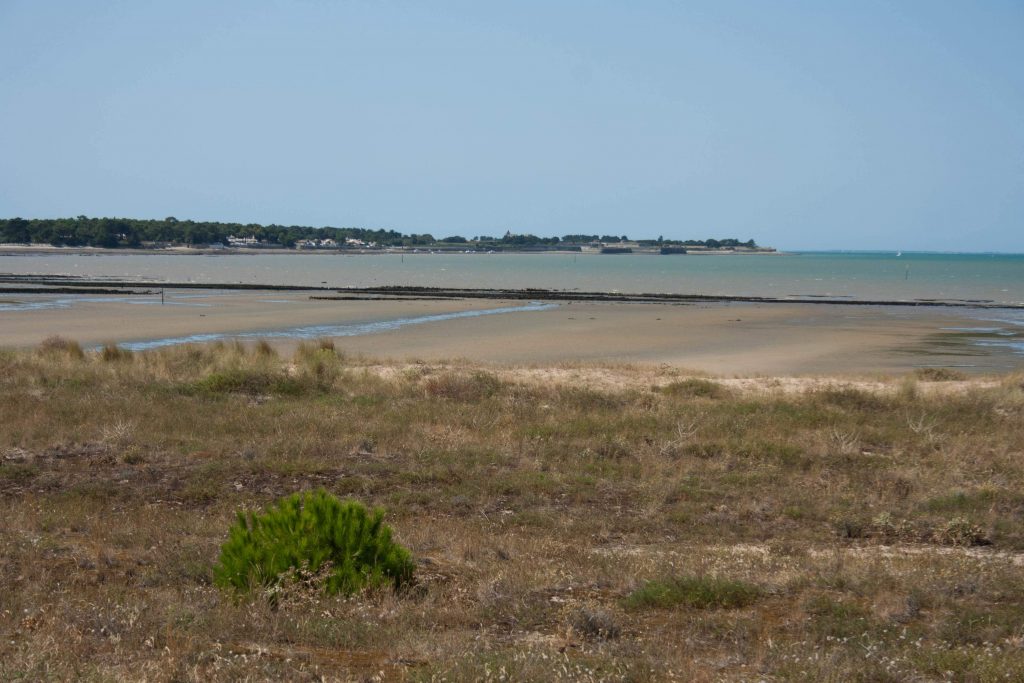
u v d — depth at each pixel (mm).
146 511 10328
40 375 19281
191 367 21875
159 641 5852
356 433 14477
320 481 11945
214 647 5750
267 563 7262
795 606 7262
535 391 18734
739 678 5594
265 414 16047
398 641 6133
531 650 5867
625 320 49531
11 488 11297
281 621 6414
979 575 8023
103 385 18547
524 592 7426
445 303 60781
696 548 9297
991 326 48562
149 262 156125
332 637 6172
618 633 6566
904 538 10039
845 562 8516
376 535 7676
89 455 12922
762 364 32750
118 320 45719
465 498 11156
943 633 6559
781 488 11969
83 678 5008
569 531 9961
